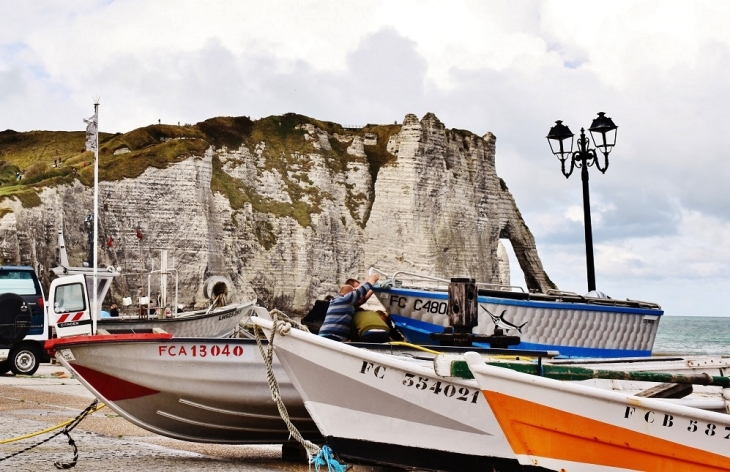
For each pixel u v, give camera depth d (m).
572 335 22.59
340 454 11.29
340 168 153.62
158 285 56.03
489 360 10.62
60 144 159.62
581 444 9.34
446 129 154.75
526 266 165.12
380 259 143.75
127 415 13.82
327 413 11.29
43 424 17.28
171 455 13.83
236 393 13.43
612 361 13.69
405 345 13.41
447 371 10.24
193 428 13.86
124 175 117.56
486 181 158.62
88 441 15.22
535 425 9.43
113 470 12.31
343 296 14.55
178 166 121.88
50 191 104.56
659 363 13.38
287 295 136.25
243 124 150.50
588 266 24.70
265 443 13.95
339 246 144.38
